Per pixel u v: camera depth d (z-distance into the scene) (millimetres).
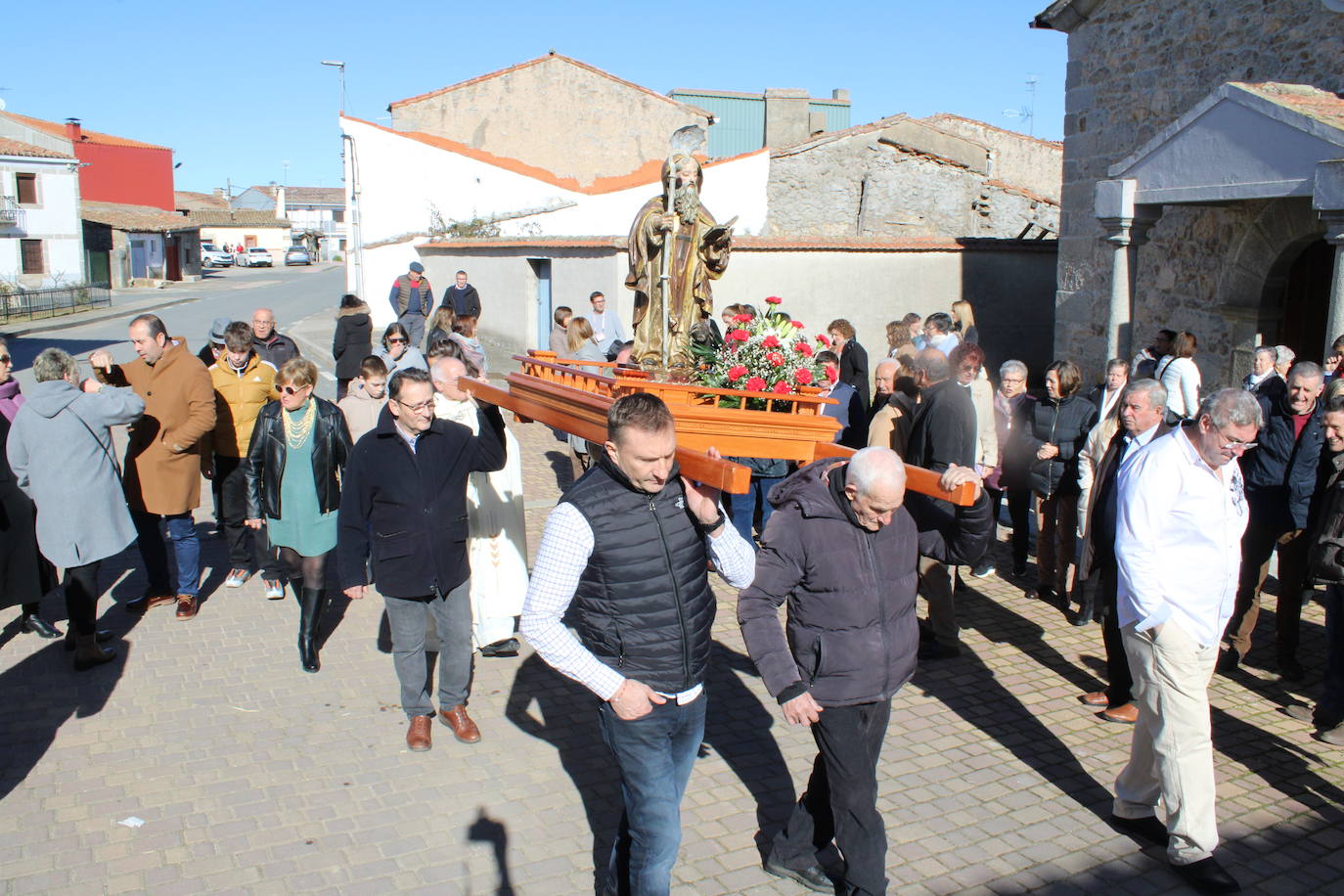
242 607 6797
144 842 4066
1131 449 5055
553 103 29656
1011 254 16609
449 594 4887
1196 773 3838
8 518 5781
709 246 6449
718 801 4457
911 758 4883
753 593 3590
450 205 26797
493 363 19172
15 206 42375
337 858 3984
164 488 6426
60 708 5266
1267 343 10359
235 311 35656
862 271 15766
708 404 4254
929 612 6117
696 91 33062
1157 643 3857
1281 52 9758
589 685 3162
